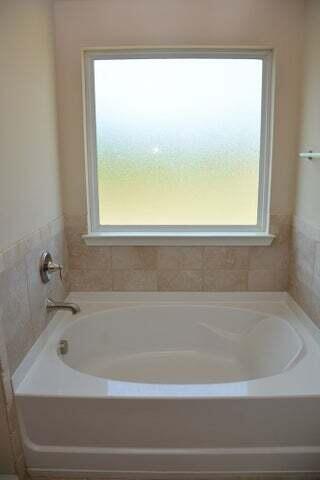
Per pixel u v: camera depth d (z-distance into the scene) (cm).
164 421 163
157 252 248
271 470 171
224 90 232
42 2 201
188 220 249
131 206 248
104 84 233
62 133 232
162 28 219
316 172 203
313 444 167
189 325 251
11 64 164
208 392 161
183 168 242
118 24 219
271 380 170
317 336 202
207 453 167
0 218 153
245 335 246
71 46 222
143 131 238
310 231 212
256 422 163
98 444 169
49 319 213
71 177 238
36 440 170
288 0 215
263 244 245
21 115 175
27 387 166
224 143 239
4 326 156
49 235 214
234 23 218
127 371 237
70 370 179
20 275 173
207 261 249
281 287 253
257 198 246
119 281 253
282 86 225
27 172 182
